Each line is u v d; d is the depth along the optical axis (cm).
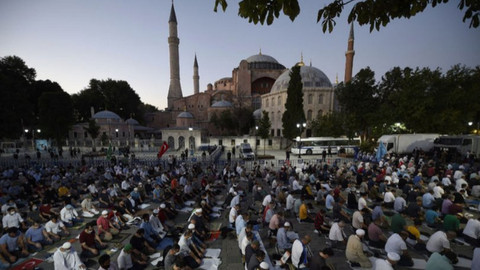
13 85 3753
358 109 3281
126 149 3475
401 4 331
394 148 2733
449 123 2517
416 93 2684
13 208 880
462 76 2656
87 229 751
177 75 7794
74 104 6162
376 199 1252
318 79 5147
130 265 650
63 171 1858
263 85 7456
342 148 3294
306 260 634
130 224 988
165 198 1268
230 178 1575
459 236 793
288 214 1062
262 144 4506
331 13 354
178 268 539
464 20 324
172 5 7494
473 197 1212
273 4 283
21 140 5006
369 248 750
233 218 922
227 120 5919
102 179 1730
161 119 7694
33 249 776
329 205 1090
